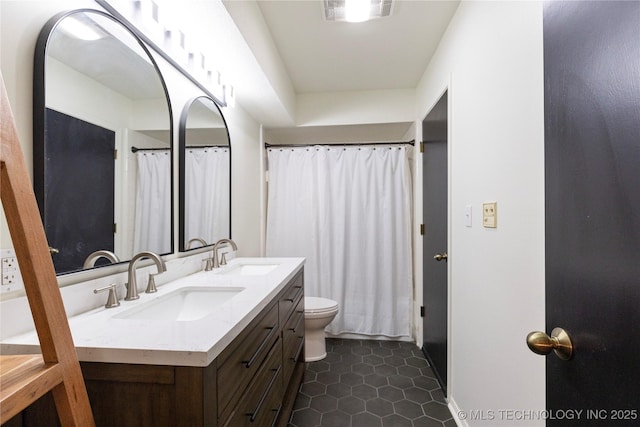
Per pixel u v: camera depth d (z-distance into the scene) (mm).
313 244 2857
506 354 1141
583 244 556
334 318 2635
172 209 1492
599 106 512
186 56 1534
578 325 568
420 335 2594
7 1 771
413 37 1995
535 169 955
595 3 521
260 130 2855
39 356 558
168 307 1209
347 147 2885
